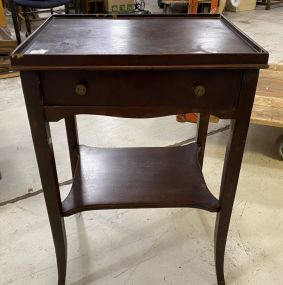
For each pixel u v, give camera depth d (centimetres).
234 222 120
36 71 63
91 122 185
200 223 121
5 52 235
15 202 129
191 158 108
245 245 112
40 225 119
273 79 173
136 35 76
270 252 110
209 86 67
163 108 69
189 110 70
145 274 102
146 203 88
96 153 111
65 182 138
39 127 69
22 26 328
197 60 61
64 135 173
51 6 253
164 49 66
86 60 61
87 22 87
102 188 94
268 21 386
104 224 120
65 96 67
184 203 88
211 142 167
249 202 130
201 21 89
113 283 99
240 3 430
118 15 91
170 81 66
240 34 76
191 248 111
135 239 114
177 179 98
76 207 86
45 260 106
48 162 74
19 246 111
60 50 65
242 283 100
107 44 69
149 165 104
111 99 68
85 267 104
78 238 114
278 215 124
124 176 99
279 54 274
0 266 104
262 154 158
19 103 205
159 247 111
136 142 167
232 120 72
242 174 145
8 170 146
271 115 138
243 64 62
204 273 102
